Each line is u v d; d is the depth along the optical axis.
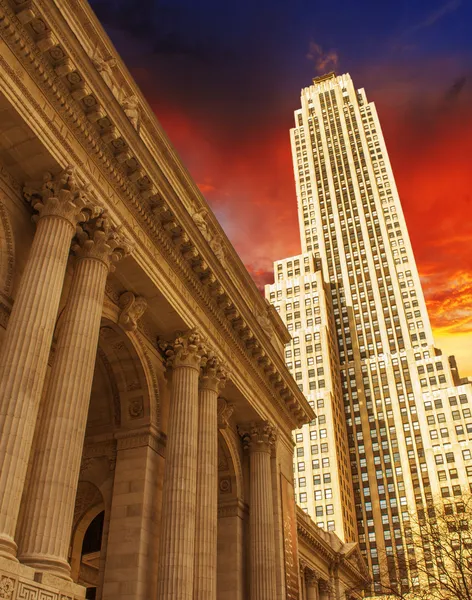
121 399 32.88
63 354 22.89
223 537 40.31
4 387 19.11
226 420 40.62
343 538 130.50
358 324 177.38
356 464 157.25
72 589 18.62
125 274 29.55
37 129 22.91
